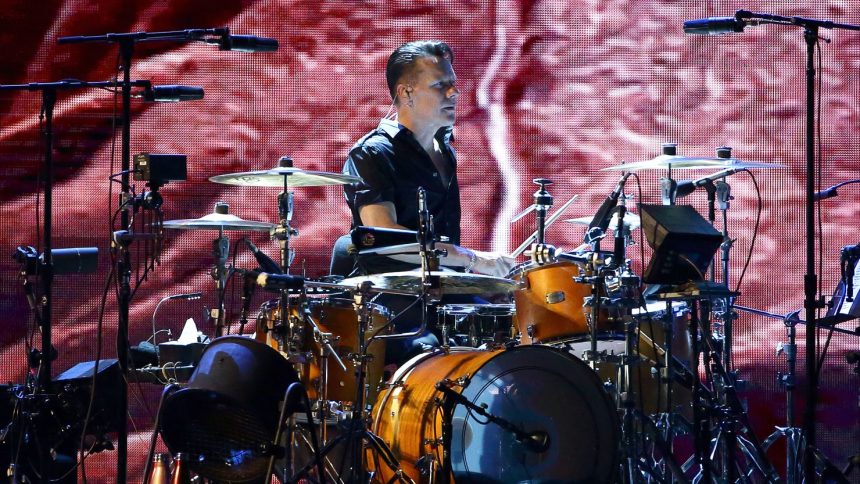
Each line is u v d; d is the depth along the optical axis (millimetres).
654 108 20750
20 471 14617
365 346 13266
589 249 17625
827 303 15820
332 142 20781
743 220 20656
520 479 13234
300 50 20766
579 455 13414
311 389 14250
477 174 20719
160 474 12742
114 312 20406
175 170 14336
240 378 11930
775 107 20688
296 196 20672
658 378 14914
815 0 20703
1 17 20531
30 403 14711
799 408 20234
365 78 20781
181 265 20391
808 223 13891
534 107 20750
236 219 16266
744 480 16016
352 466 12859
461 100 20750
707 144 20734
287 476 12898
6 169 20484
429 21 20781
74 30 20656
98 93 20625
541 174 20734
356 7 20750
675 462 14117
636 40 20766
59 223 20484
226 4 20688
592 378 13461
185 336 16625
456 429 13203
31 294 15195
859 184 20594
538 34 20797
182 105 20656
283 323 13688
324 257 20656
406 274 13523
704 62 20734
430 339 16312
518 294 15094
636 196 20609
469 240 20656
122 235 13992
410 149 17828
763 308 20562
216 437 12266
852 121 20656
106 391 15734
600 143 20734
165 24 20703
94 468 19562
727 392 14273
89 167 20562
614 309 14508
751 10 20703
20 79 20594
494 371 13195
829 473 13891
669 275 13609
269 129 20734
